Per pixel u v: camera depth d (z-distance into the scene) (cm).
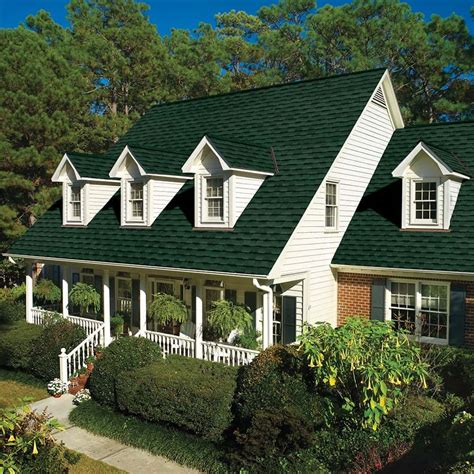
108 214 2128
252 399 1244
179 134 2320
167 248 1753
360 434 1166
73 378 1705
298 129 1952
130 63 4066
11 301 2522
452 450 1002
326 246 1748
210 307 1870
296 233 1584
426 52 3712
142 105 4231
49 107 3025
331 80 2116
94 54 3894
